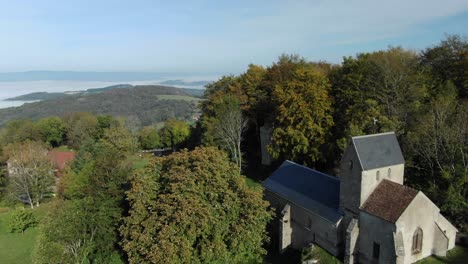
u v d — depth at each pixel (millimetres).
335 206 39875
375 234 34656
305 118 56656
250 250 36219
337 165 57469
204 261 33438
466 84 55250
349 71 63062
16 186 75750
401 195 34344
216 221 34031
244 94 80875
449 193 40406
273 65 83438
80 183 53750
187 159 38250
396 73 57375
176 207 33531
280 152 64562
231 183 38656
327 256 38875
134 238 33625
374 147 37000
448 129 43344
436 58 64188
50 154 90500
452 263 34719
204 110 84312
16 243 56938
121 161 58000
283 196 47188
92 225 41250
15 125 127312
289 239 45906
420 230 34625
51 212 43156
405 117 52625
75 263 39438
